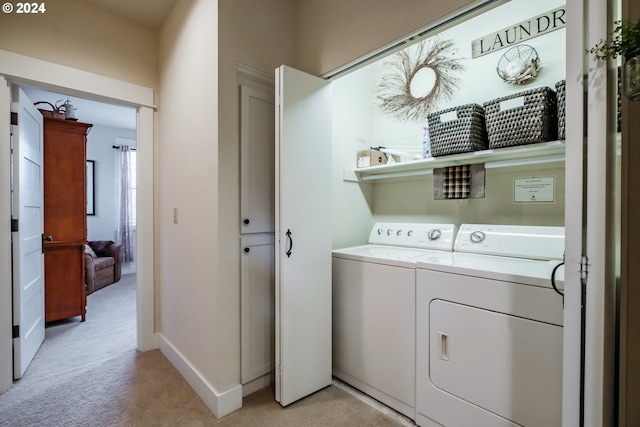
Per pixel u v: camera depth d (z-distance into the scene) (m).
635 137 0.81
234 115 1.79
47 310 2.98
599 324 0.86
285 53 2.07
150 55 2.50
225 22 1.75
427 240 2.12
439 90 2.24
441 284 1.52
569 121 0.91
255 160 1.92
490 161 1.92
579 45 0.89
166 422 1.64
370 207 2.62
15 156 2.03
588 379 0.88
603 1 0.84
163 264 2.46
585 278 0.89
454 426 1.47
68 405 1.78
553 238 1.61
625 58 0.78
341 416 1.69
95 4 2.22
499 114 1.63
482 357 1.38
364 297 1.89
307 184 1.85
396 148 2.50
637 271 0.81
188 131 2.03
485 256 1.78
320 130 1.92
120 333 2.87
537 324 1.23
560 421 1.17
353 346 1.97
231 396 1.73
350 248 2.26
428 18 1.37
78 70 2.15
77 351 2.49
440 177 2.13
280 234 1.75
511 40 1.90
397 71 2.48
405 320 1.68
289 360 1.78
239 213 1.84
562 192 1.71
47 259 2.99
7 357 1.94
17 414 1.70
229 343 1.74
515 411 1.29
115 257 4.84
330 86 1.98
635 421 0.83
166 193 2.40
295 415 1.70
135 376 2.10
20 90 2.08
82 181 3.21
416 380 1.63
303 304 1.84
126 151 5.70
